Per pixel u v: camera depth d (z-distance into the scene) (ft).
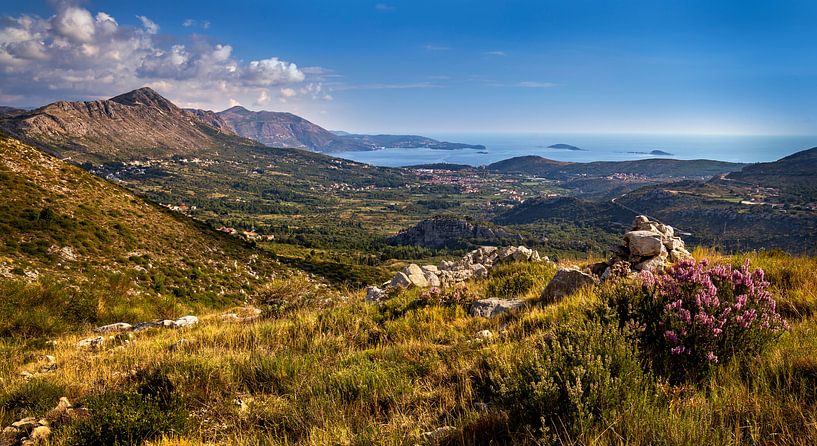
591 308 18.16
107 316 56.08
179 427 15.06
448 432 11.93
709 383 11.82
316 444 12.68
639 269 26.71
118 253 108.68
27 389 18.65
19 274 67.15
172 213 202.80
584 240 633.61
